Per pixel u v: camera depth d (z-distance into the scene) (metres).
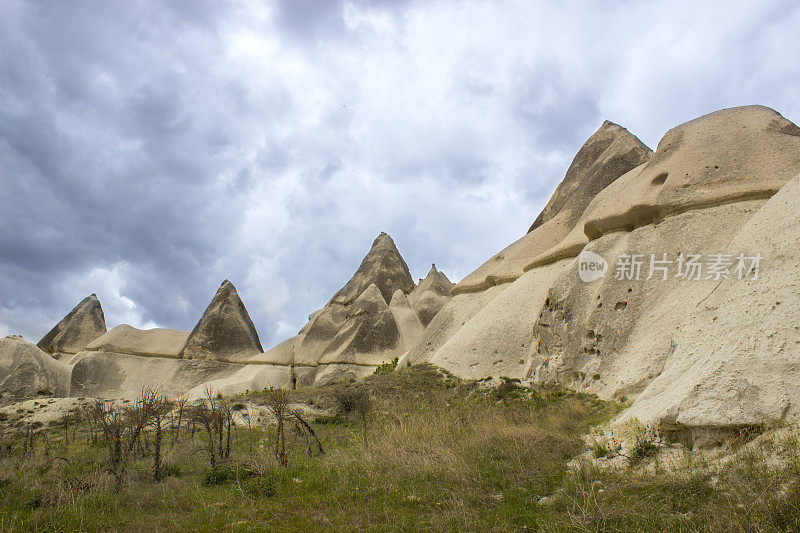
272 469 10.07
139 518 7.73
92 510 8.29
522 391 19.03
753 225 12.16
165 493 9.32
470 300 28.38
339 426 16.41
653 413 9.48
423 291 44.19
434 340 28.05
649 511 6.72
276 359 40.88
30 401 23.61
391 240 52.62
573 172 32.78
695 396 8.70
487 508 7.70
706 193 17.89
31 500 8.79
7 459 12.71
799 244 9.88
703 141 19.62
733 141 19.03
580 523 6.62
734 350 8.90
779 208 11.62
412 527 6.97
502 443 10.93
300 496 8.55
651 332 16.05
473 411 16.03
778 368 8.27
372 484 8.92
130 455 13.35
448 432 12.35
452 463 9.71
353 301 46.59
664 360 14.97
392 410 17.69
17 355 32.00
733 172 18.00
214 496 8.90
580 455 9.84
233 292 44.81
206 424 12.78
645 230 18.70
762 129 19.06
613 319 17.42
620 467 8.79
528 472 9.20
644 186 19.94
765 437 7.62
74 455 13.47
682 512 6.68
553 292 19.86
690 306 15.55
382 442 11.69
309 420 17.61
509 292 24.67
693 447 8.50
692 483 7.26
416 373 24.06
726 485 6.89
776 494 6.21
